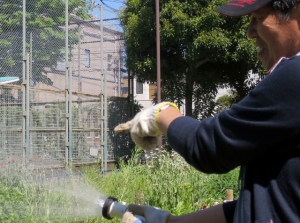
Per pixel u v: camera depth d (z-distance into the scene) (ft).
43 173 21.42
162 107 5.43
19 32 37.22
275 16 5.00
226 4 5.43
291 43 4.96
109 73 50.96
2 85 32.27
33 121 34.53
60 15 39.65
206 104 51.80
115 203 6.62
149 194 20.99
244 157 4.75
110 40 50.19
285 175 4.66
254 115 4.65
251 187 4.91
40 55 38.27
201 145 4.88
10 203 17.21
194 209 20.21
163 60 48.29
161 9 46.11
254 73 50.37
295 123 4.51
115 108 46.01
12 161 24.93
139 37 46.62
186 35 44.88
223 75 52.44
